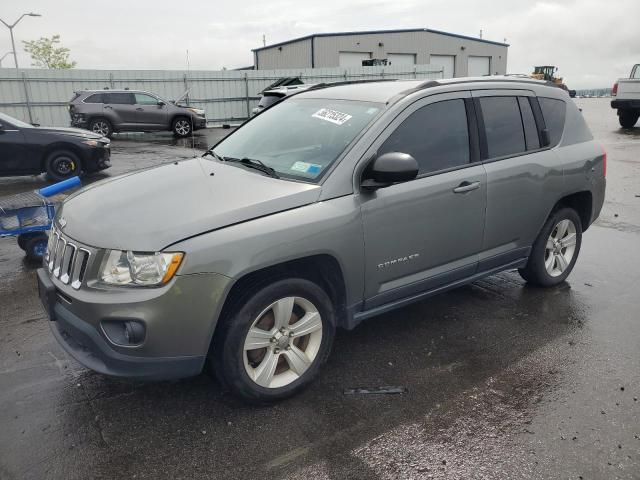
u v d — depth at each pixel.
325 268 3.33
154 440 2.92
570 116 4.89
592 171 4.92
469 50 51.38
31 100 22.91
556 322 4.36
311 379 3.34
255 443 2.89
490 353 3.86
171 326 2.76
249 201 3.05
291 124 4.00
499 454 2.81
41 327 4.30
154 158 14.77
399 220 3.52
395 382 3.48
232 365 3.00
